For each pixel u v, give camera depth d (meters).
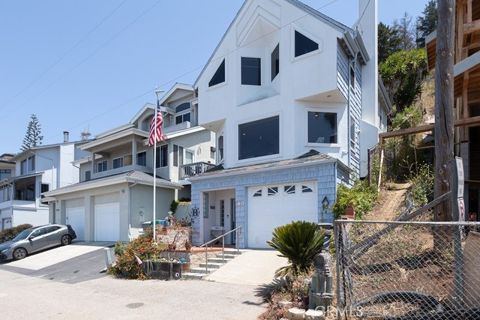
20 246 21.22
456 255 6.08
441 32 8.51
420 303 6.30
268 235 16.58
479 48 14.46
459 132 14.51
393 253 8.48
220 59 20.55
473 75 12.77
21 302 10.42
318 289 7.11
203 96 20.94
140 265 13.55
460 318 5.78
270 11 18.86
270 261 13.30
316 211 15.25
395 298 6.52
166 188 25.11
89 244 22.97
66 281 13.92
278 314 7.37
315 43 17.19
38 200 36.81
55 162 38.50
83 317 8.53
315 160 15.20
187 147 27.47
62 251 21.33
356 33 17.94
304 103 17.53
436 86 8.54
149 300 9.84
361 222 6.34
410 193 13.41
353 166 18.62
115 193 24.38
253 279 11.45
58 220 29.20
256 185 17.14
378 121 22.89
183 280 12.27
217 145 21.88
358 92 20.58
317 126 17.59
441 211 7.98
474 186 14.55
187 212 23.67
